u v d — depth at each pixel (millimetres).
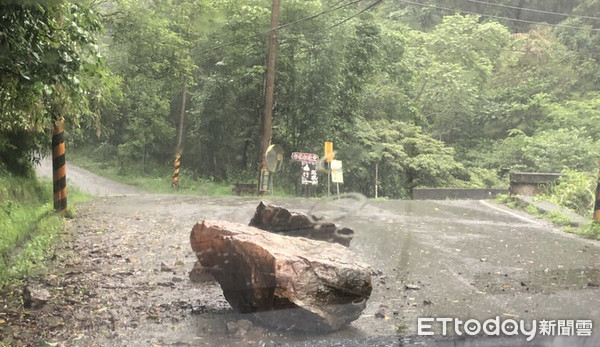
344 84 21000
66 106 7246
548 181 13734
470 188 15336
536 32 12750
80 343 3887
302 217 6344
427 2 18797
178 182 21953
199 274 5406
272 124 21594
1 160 10164
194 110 24375
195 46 22469
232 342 3795
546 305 4688
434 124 18391
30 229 8016
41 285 5449
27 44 5070
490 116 15383
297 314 3920
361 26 20906
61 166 10180
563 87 13695
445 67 16797
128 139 25547
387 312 4469
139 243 7660
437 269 6148
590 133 13703
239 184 18578
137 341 3895
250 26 21422
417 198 15523
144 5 17875
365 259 6516
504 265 6430
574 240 8344
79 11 5891
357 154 17547
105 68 5965
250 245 4160
